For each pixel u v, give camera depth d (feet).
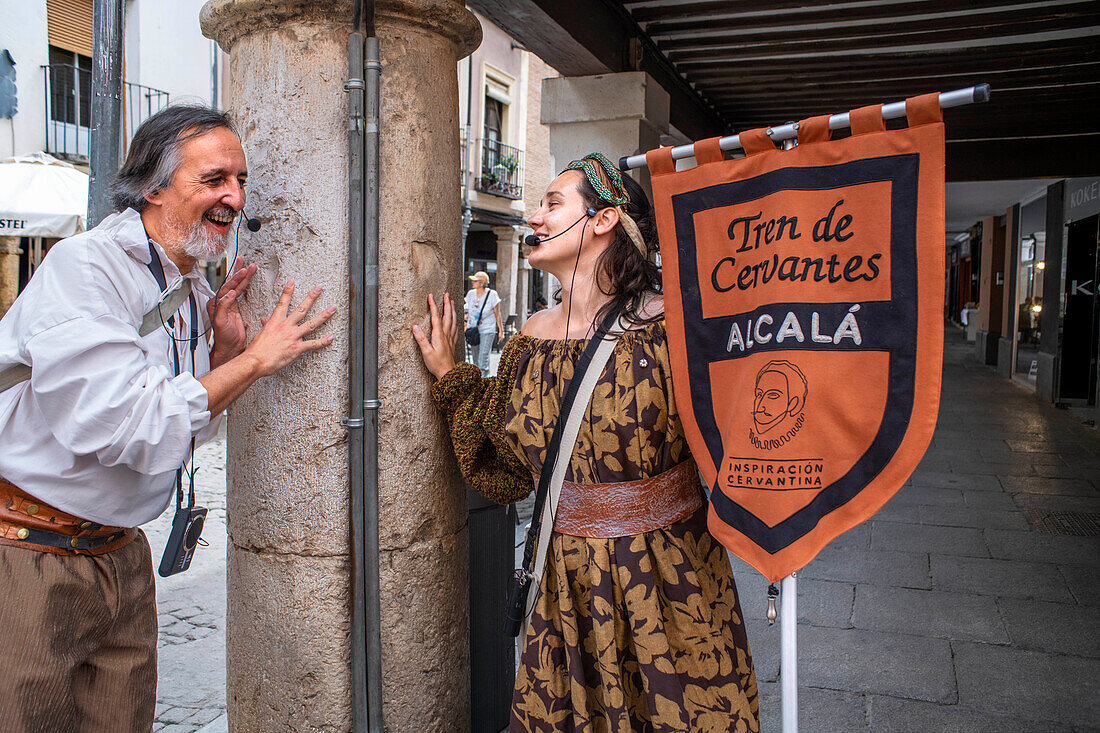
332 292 6.20
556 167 17.93
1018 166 28.12
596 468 5.73
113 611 5.73
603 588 5.59
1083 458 22.79
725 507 5.38
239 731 6.79
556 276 6.44
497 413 6.26
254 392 6.41
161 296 5.59
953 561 14.23
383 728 6.54
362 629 6.32
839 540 15.43
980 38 16.58
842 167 5.14
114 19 9.35
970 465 21.90
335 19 6.10
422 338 6.46
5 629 5.16
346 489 6.33
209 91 42.09
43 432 5.25
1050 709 9.20
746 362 5.41
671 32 17.22
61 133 35.37
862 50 18.29
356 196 6.04
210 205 5.48
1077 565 13.96
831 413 5.09
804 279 5.22
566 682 5.88
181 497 6.07
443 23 6.48
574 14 14.61
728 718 5.61
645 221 6.39
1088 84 20.49
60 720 5.40
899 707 9.27
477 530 7.89
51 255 5.20
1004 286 46.65
